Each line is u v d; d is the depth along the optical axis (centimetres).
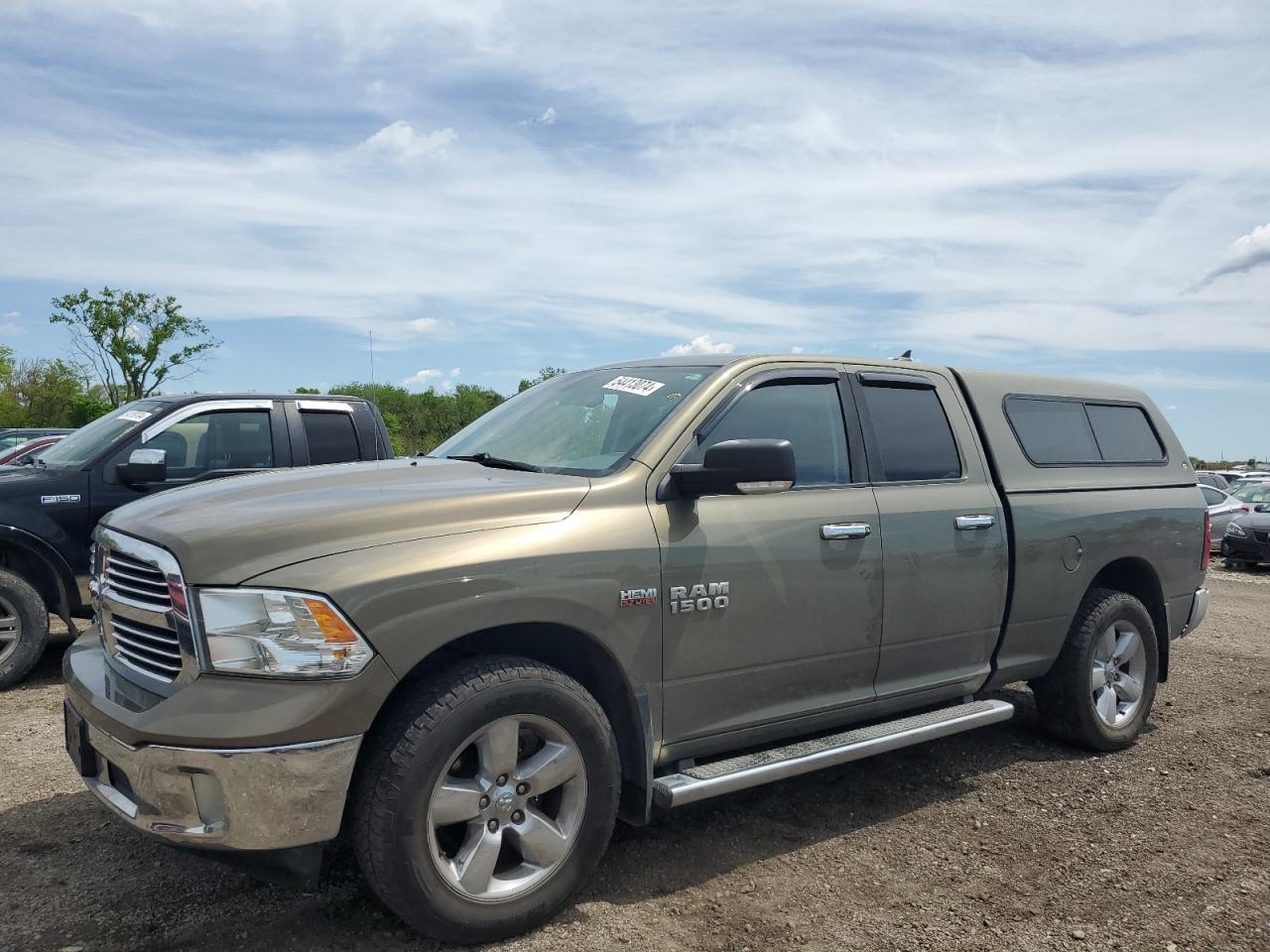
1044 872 357
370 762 271
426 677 288
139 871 336
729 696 350
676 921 310
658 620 327
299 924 299
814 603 370
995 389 481
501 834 290
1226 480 2184
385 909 309
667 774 343
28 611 589
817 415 400
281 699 258
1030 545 454
